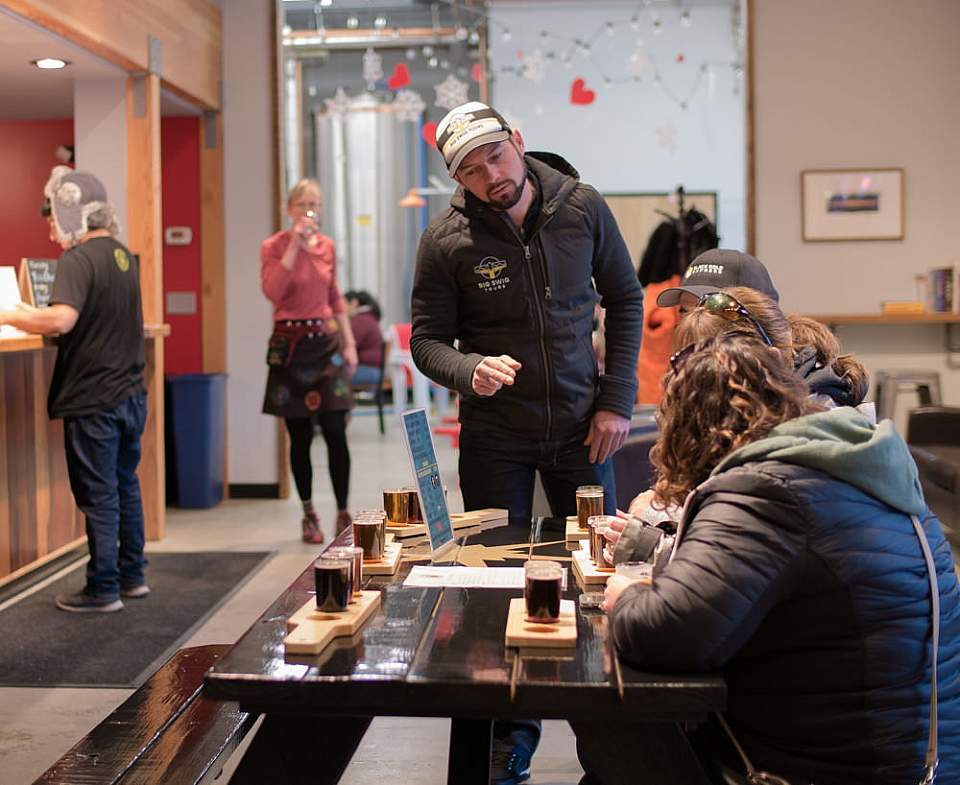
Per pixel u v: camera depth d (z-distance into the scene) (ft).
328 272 19.02
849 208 22.77
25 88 20.62
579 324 9.77
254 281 24.02
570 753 10.27
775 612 5.37
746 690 5.53
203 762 6.47
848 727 5.29
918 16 22.50
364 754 10.32
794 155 22.84
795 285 22.97
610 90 40.98
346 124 43.32
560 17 40.75
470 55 41.83
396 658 5.36
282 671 5.17
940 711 5.40
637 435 12.99
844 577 5.21
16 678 12.14
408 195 43.62
